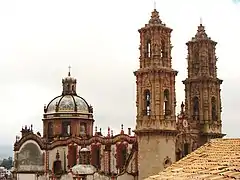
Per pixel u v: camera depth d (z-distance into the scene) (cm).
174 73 9662
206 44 10869
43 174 11581
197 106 10800
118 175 10150
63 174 10775
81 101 13200
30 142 12231
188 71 11006
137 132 9450
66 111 12775
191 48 11044
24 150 12244
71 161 11794
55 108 12925
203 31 10981
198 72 10844
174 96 9638
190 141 10306
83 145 11756
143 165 9325
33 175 11994
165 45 9756
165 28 9706
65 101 12988
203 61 10794
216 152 2948
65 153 11925
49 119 12875
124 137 11150
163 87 9481
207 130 10519
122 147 11144
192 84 10888
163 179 2561
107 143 11356
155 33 9619
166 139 9350
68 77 13538
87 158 11156
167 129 9319
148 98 9562
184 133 10194
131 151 10281
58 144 12025
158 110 9350
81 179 10438
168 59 9706
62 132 12725
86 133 12925
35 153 12150
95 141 11612
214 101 10844
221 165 2466
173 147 9450
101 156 11419
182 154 10106
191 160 2945
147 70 9469
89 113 13125
